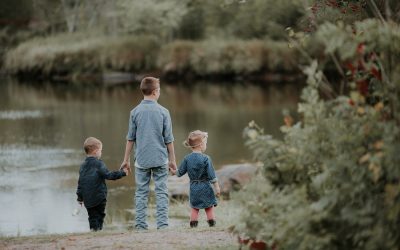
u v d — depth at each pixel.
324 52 5.44
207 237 7.78
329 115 5.41
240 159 18.94
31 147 21.33
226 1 11.91
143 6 50.94
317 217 5.14
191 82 46.25
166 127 9.80
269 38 48.69
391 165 4.82
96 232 8.51
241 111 30.27
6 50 54.50
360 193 5.11
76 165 18.31
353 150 5.17
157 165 9.73
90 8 56.28
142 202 9.75
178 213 12.41
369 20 5.22
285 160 5.63
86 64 50.00
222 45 47.66
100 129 25.08
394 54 5.24
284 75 46.25
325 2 8.41
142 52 49.75
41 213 13.23
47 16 59.06
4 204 14.02
